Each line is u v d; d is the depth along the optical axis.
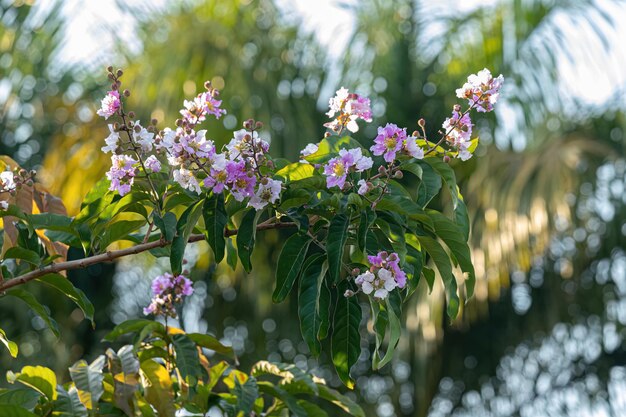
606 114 6.38
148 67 6.24
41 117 6.58
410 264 2.29
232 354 2.90
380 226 2.25
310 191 2.30
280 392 2.87
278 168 2.38
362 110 2.46
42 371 2.70
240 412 2.96
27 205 2.80
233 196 2.29
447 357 6.80
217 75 6.09
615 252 6.45
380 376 6.81
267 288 6.55
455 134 2.38
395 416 6.71
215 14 6.42
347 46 6.55
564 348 6.87
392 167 2.31
